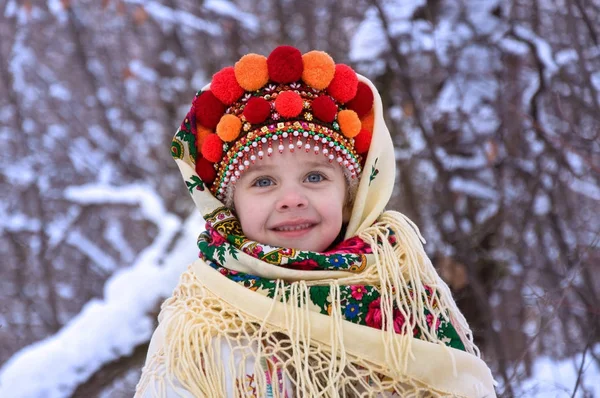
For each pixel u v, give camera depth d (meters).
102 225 5.82
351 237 1.75
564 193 3.77
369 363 1.57
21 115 6.02
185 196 5.62
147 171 5.83
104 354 2.98
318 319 1.56
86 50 6.12
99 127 6.01
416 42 4.20
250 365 1.54
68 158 5.91
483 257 3.80
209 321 1.57
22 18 5.91
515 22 4.22
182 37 5.97
